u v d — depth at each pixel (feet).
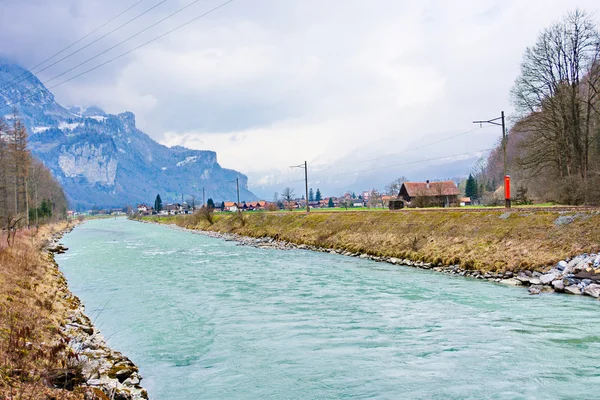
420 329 54.80
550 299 68.13
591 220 88.28
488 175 484.33
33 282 66.69
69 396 28.55
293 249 167.63
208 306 70.79
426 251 114.42
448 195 311.88
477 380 38.75
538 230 95.91
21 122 266.77
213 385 39.06
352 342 50.49
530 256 87.97
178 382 39.81
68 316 57.06
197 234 295.89
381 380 39.45
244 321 60.95
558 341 48.32
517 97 161.68
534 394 35.63
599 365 41.29
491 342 48.83
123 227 451.12
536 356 44.01
